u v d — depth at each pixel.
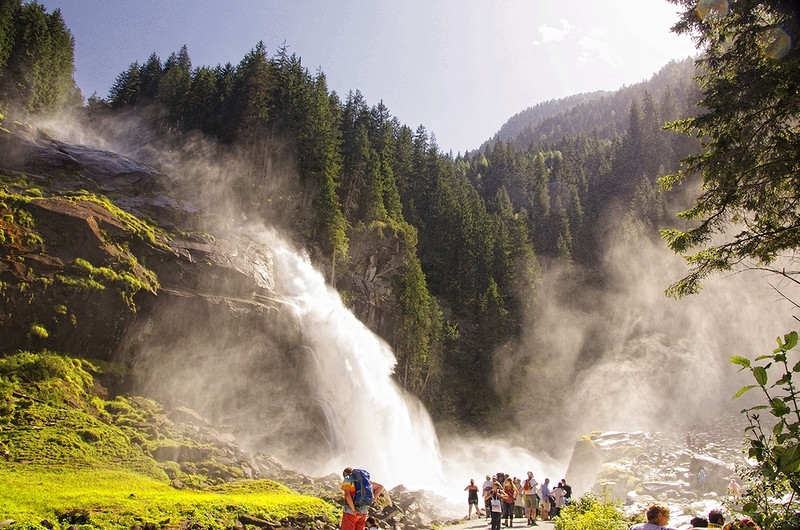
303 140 65.88
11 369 26.73
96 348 31.25
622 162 115.81
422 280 65.88
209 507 16.39
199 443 26.70
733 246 12.43
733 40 12.75
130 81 83.50
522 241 88.25
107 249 34.38
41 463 20.11
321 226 59.53
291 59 79.12
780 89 11.27
